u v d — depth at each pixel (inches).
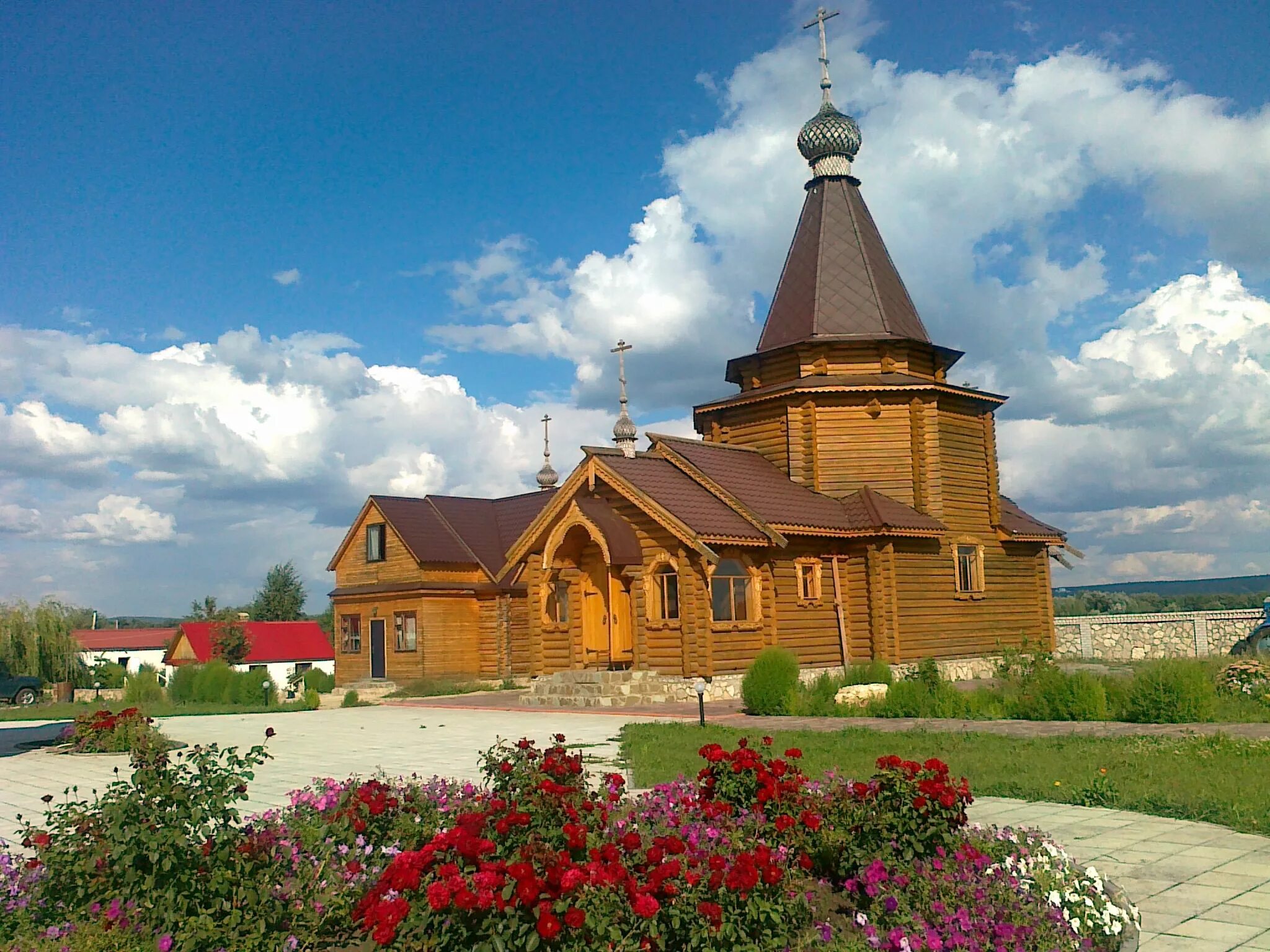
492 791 310.7
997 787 480.1
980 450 1189.7
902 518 1064.8
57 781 611.2
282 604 3193.9
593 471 1000.2
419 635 1429.6
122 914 264.8
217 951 258.1
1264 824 397.7
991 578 1180.5
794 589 1029.8
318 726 880.9
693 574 939.3
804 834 300.2
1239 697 744.3
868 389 1103.6
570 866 238.7
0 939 266.2
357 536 1557.6
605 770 566.9
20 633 1694.1
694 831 282.7
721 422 1210.0
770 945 257.4
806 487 1109.1
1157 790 454.9
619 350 1147.3
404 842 312.8
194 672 1323.8
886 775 304.2
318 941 274.8
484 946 230.7
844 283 1189.1
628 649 1019.3
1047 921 263.9
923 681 826.8
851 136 1249.4
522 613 1466.5
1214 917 295.4
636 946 234.8
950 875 281.7
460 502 1585.9
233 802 299.6
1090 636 1492.4
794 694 827.4
